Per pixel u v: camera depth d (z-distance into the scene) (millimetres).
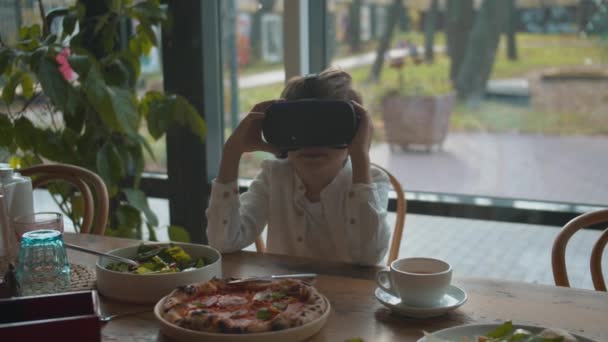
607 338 864
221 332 809
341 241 1485
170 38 2273
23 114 2180
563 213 1911
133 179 2465
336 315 949
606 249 2004
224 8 2334
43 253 1027
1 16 2445
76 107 2080
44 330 763
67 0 2404
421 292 930
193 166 2355
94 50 2311
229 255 1282
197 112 2240
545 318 932
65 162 2057
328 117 1268
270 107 1275
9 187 1240
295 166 1449
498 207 1978
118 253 1116
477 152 2092
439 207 2031
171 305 894
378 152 2180
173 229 2123
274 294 933
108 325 920
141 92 2424
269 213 1555
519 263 2107
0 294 929
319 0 2199
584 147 1983
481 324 849
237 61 2354
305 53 2219
